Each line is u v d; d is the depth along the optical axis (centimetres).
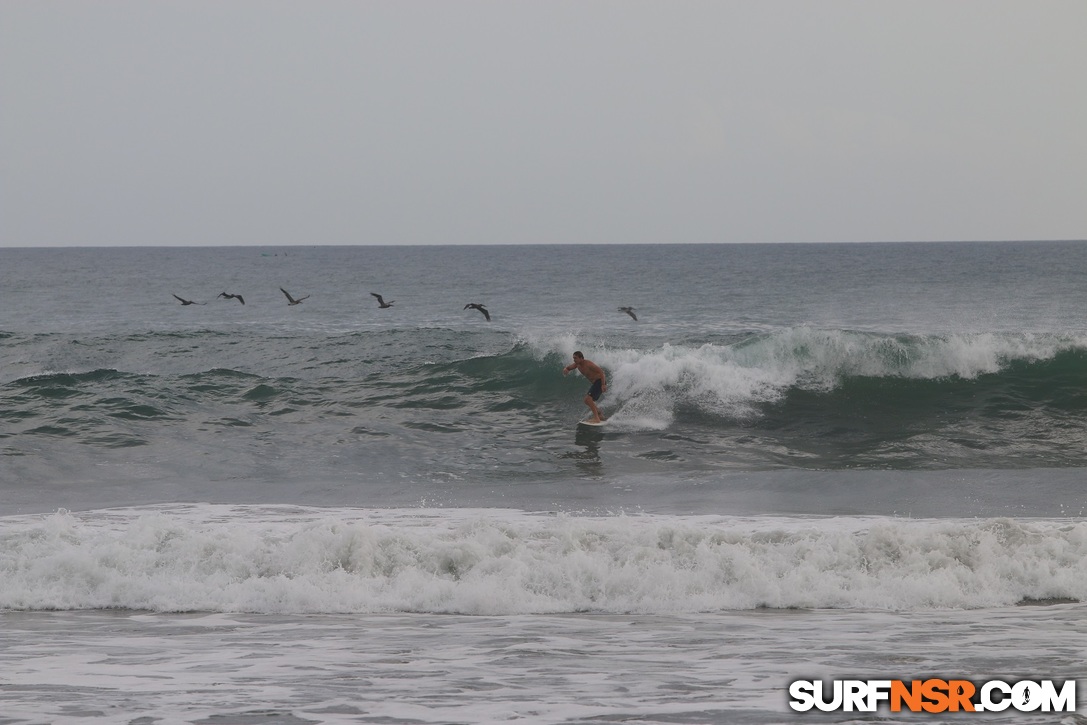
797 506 4588
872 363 7819
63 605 2917
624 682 1898
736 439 6612
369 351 9719
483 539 3378
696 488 5122
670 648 2284
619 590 3034
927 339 7875
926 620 2703
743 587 3036
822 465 5866
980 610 2880
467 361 8394
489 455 6159
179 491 5128
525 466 5866
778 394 7556
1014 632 2486
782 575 3144
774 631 2522
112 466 5784
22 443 6306
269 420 7106
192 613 2833
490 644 2345
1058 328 15238
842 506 4572
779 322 16712
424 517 4316
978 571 3150
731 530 3616
